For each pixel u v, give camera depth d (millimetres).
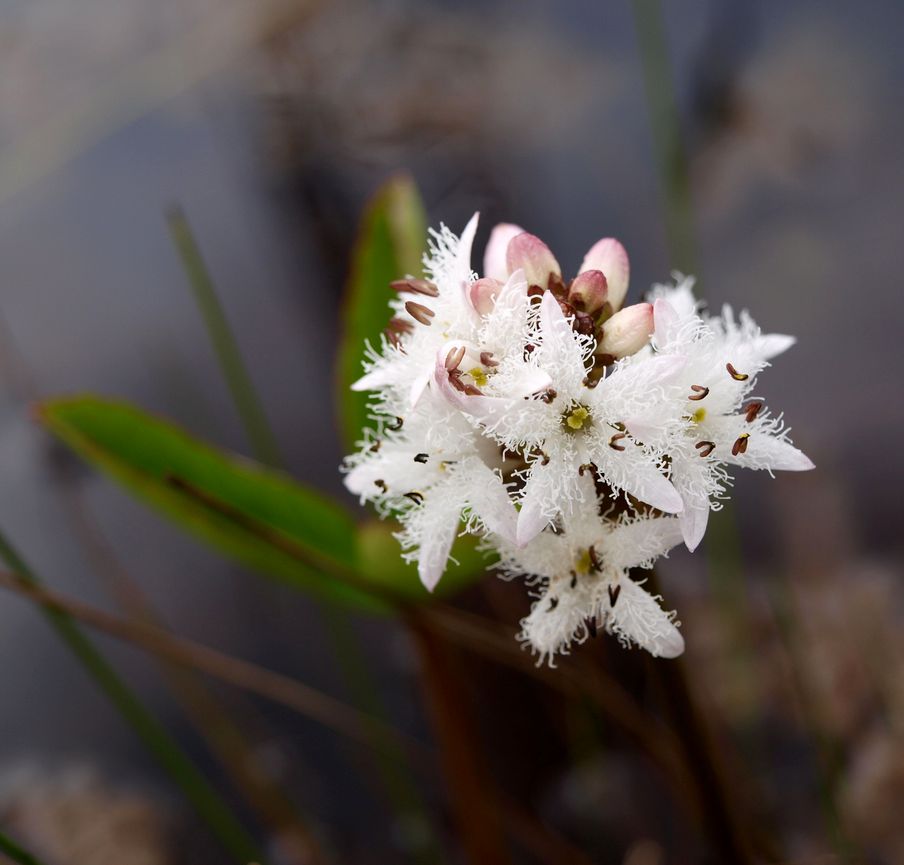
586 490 249
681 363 243
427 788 339
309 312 479
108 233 522
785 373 390
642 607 248
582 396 247
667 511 244
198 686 350
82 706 373
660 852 313
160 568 406
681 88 494
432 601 290
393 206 297
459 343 244
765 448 250
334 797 338
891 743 313
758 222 432
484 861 302
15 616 401
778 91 470
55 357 459
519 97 539
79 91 573
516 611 323
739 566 338
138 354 459
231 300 486
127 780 347
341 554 292
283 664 371
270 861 323
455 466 250
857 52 480
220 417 436
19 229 527
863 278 403
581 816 320
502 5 599
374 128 543
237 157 553
